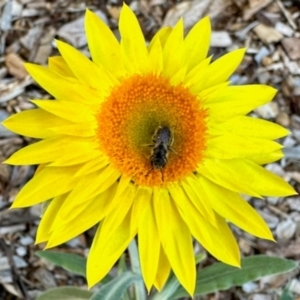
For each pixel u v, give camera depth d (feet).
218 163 0.20
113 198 0.19
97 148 0.20
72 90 0.19
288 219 0.29
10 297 0.29
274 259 0.24
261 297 0.29
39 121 0.19
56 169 0.19
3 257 0.29
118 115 0.20
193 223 0.19
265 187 0.19
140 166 0.20
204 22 0.20
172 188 0.20
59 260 0.26
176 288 0.24
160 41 0.20
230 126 0.20
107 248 0.19
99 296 0.22
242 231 0.29
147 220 0.20
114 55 0.19
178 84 0.20
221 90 0.19
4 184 0.29
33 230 0.29
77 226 0.19
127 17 0.19
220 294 0.29
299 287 0.29
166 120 0.20
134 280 0.23
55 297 0.26
